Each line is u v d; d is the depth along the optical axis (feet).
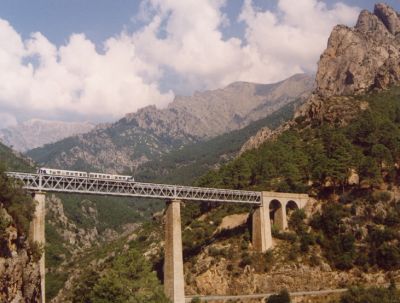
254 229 509.76
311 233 511.40
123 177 405.39
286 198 533.14
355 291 403.34
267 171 635.66
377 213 504.02
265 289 469.16
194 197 452.35
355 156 570.46
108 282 311.88
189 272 514.27
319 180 563.89
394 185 531.50
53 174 362.33
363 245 483.10
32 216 297.33
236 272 485.15
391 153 572.10
